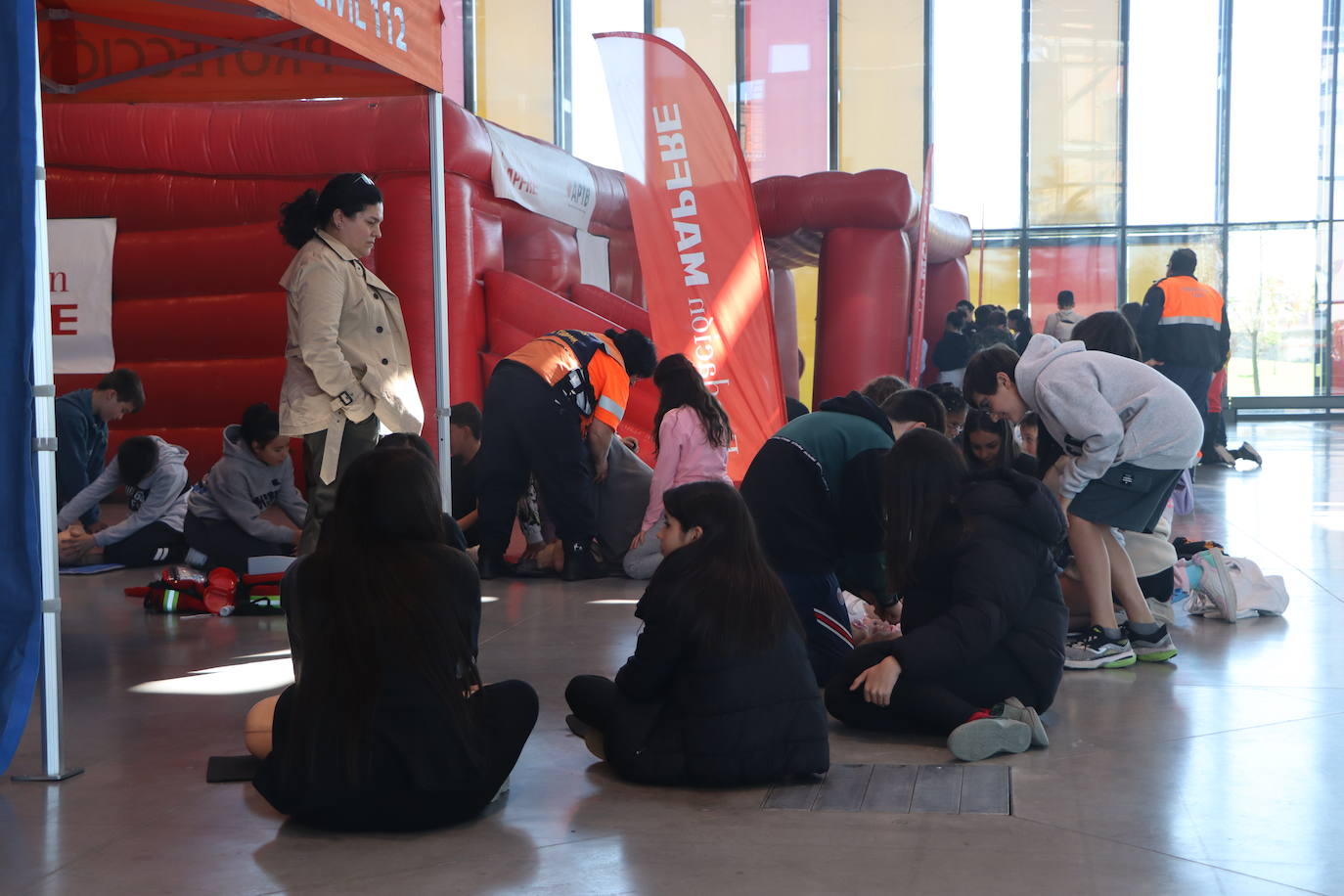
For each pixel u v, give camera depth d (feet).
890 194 33.45
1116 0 61.26
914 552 11.77
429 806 9.22
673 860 8.71
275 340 29.27
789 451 13.84
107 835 9.34
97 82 18.30
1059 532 11.90
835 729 12.25
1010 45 61.41
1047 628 11.98
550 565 22.26
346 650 9.02
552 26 56.59
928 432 12.03
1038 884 8.18
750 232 25.76
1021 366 14.51
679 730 10.36
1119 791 10.10
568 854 8.86
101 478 22.70
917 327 36.01
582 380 21.61
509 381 21.56
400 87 18.22
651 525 21.15
